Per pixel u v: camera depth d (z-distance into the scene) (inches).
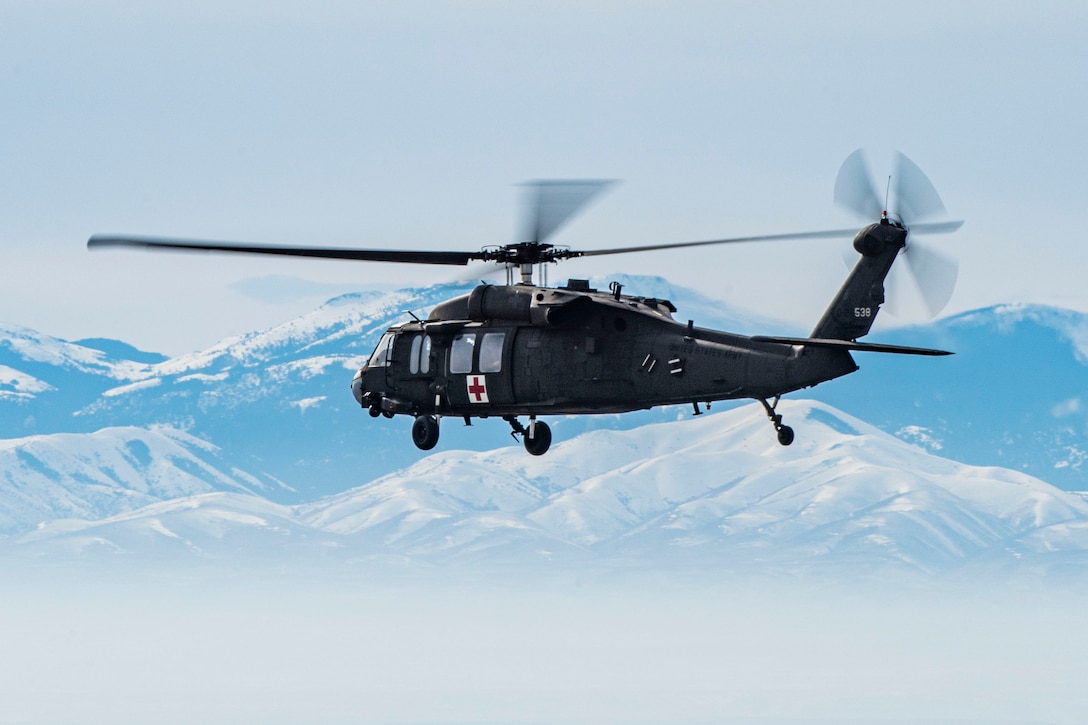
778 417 4803.2
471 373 5329.7
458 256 5246.1
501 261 5378.9
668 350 4958.2
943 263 4933.6
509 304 5290.4
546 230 5251.0
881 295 4965.6
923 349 4530.0
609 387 5064.0
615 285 5324.8
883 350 4576.8
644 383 4997.5
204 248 4549.7
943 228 4943.4
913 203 4997.5
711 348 4889.3
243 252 4613.7
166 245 4485.7
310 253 4808.1
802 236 5007.4
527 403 5246.1
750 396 4830.2
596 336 5088.6
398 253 5064.0
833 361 4731.8
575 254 5255.9
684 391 4921.3
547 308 5132.9
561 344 5142.7
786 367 4744.1
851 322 4970.5
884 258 4970.5
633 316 5068.9
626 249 5182.1
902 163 5029.5
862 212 5059.1
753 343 4825.3
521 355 5226.4
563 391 5142.7
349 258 4894.2
